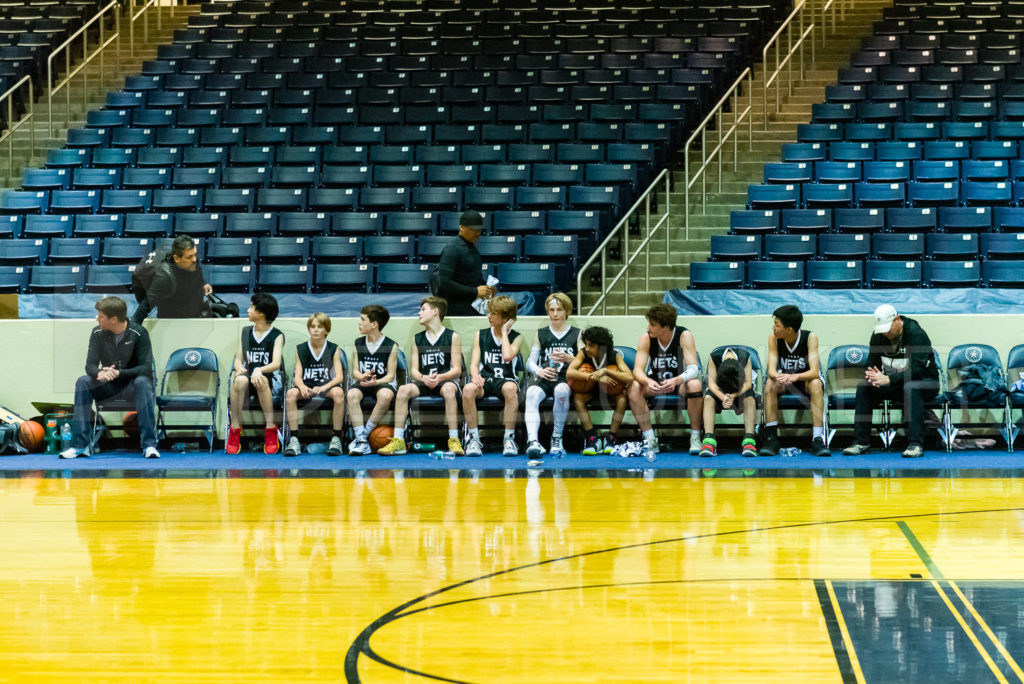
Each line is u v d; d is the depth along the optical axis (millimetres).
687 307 12414
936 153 15281
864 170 14969
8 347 11734
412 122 17125
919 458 10500
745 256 13664
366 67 18625
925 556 6195
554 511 7738
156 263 11234
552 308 10953
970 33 18250
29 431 11344
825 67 18469
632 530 7035
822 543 6582
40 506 8086
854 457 10617
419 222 14430
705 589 5531
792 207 14453
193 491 8789
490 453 11039
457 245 11359
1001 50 17672
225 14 20688
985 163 14680
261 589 5598
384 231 14523
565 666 4363
